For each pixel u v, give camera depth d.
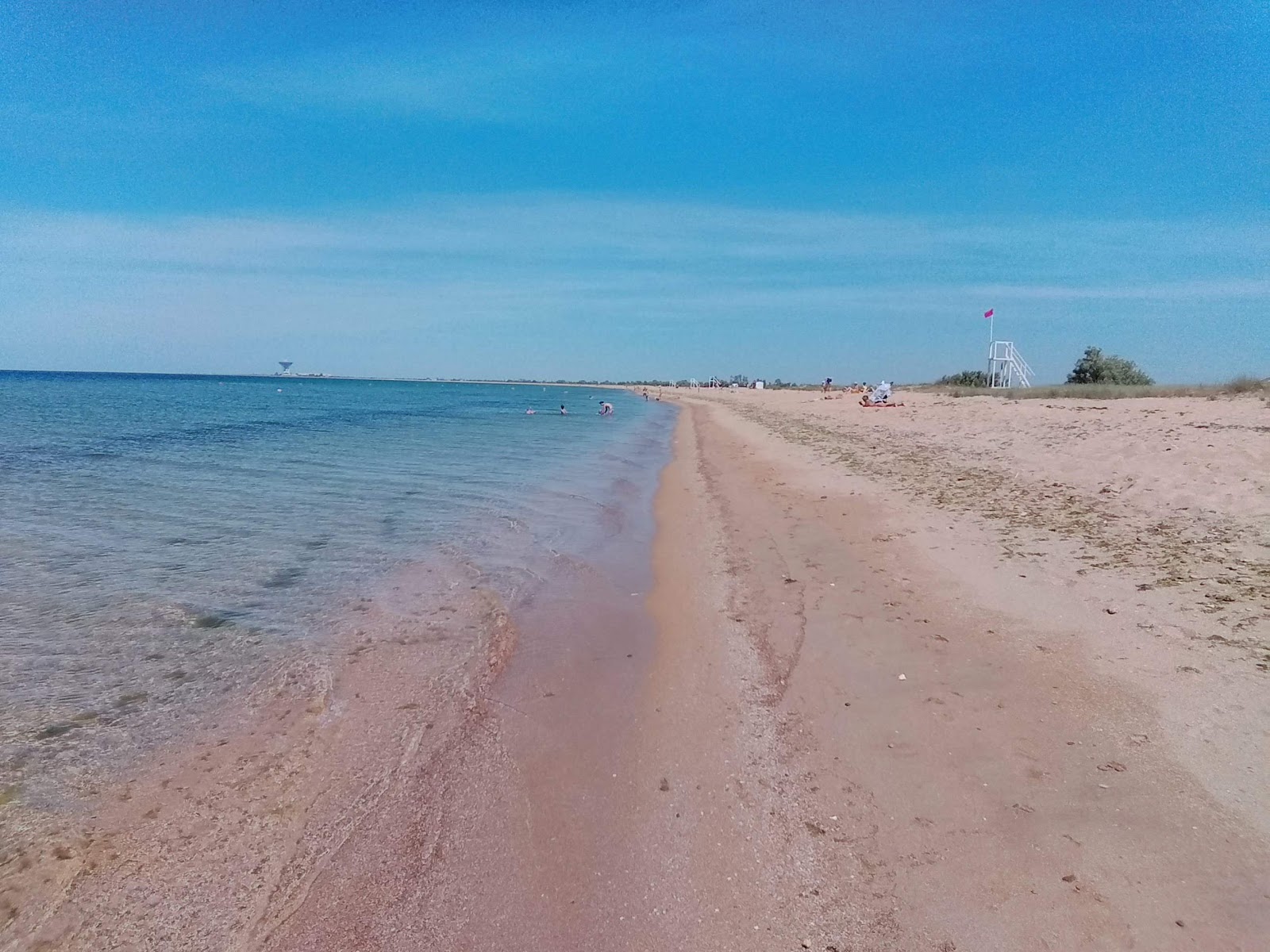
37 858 3.74
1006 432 19.67
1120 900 3.19
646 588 8.53
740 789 4.32
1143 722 4.56
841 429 27.53
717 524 11.69
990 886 3.35
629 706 5.50
